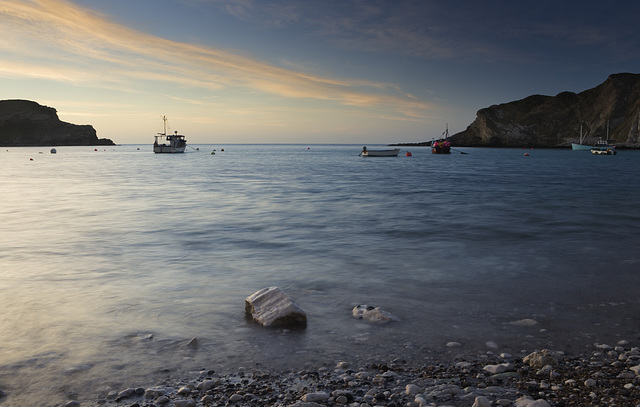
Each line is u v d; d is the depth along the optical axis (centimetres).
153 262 1050
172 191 3038
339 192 3000
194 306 727
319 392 438
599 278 904
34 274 936
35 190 3103
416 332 616
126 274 938
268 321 637
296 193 2916
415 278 909
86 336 598
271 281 885
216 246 1245
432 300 762
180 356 537
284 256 1120
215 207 2159
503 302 750
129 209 2080
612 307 720
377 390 448
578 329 626
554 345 571
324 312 700
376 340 588
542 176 4906
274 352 550
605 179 4400
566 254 1147
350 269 986
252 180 4166
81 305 730
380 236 1412
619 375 474
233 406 418
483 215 1905
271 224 1647
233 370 502
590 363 515
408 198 2614
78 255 1126
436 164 8412
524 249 1212
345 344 575
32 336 596
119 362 520
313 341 585
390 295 791
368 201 2455
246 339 591
